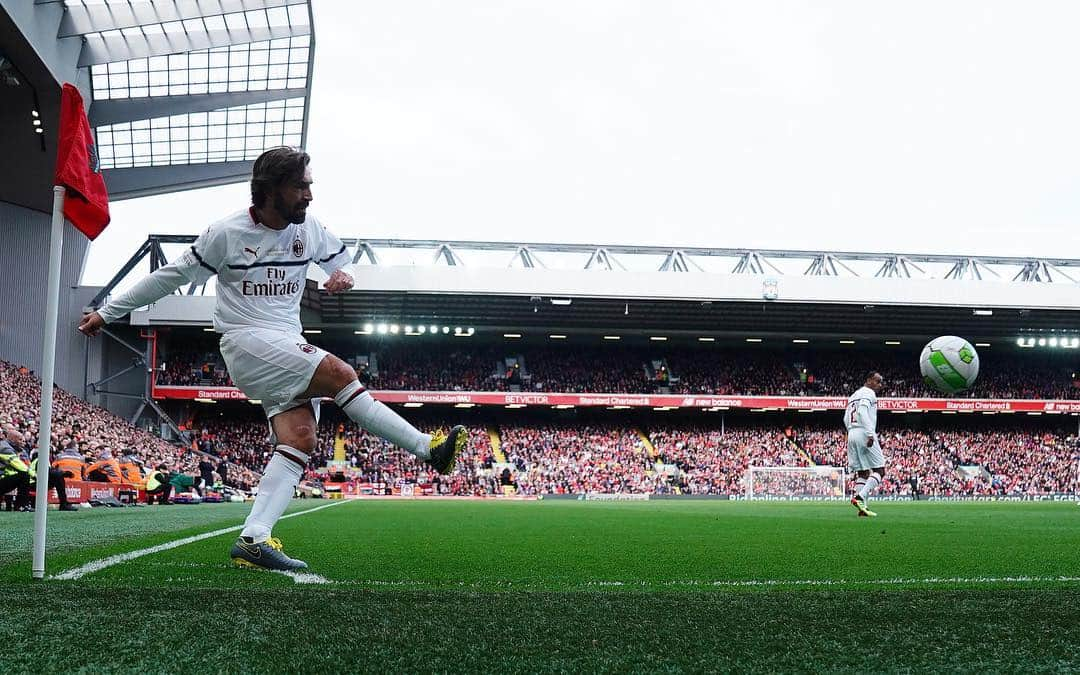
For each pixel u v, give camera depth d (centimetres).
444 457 444
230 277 449
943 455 5228
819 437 5403
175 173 4003
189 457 3947
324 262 495
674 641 245
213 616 266
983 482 5009
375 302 4731
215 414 5172
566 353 5531
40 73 2664
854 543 745
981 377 5453
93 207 443
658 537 815
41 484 404
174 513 1341
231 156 4019
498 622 267
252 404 5128
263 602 295
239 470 4278
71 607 280
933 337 5291
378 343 5428
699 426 5500
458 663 216
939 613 295
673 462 5091
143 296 438
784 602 320
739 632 259
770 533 893
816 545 717
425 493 4650
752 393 5303
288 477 465
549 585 409
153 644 228
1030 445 5353
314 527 978
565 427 5425
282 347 444
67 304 4656
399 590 345
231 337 450
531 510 1781
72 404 3631
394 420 450
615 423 5494
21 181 3850
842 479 4444
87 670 203
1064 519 1312
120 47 2930
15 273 4188
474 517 1344
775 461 5156
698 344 5622
